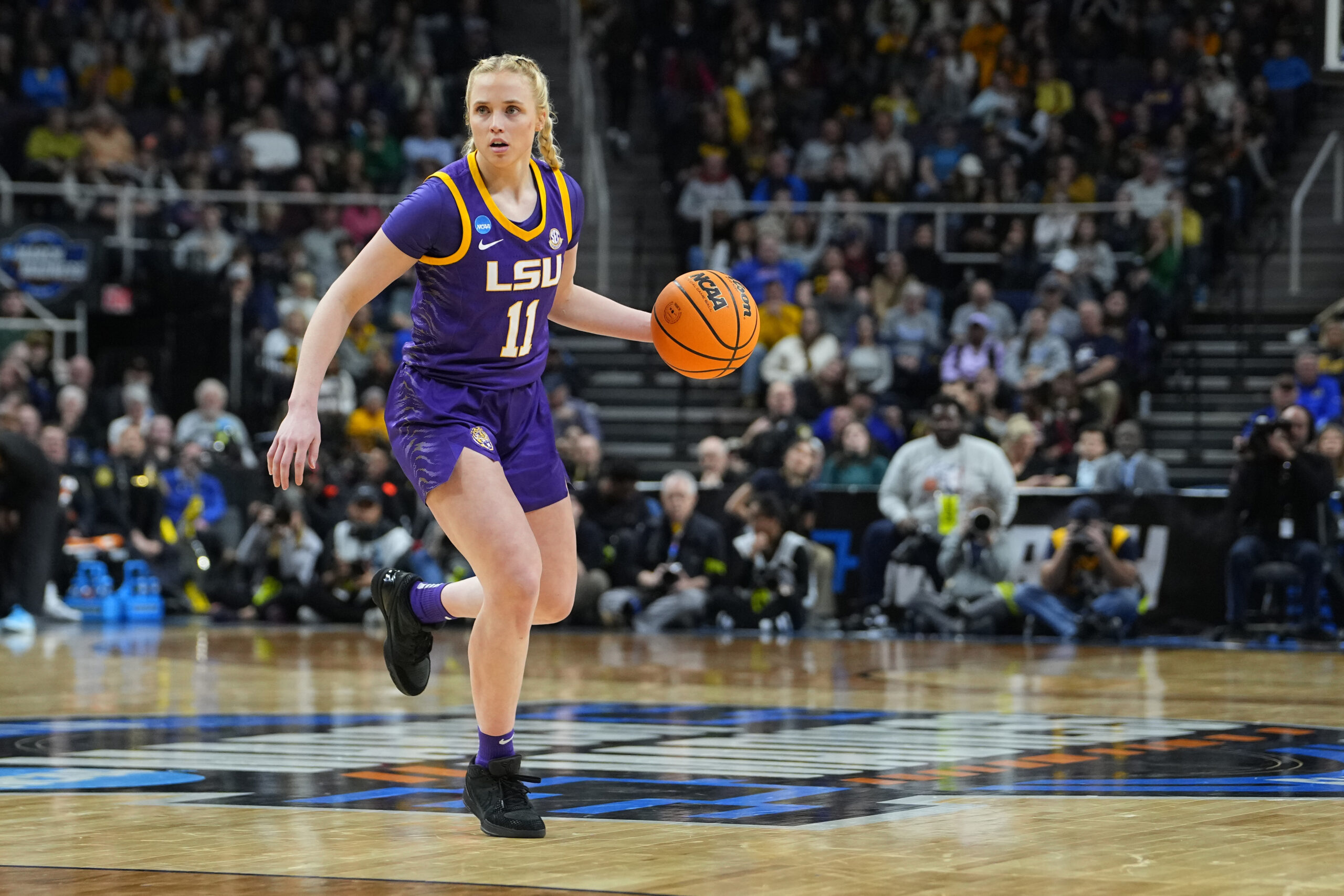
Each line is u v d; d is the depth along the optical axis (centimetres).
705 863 664
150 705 1333
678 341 845
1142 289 3184
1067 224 3366
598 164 3706
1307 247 3525
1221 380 3234
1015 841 716
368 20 4031
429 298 782
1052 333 3062
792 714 1296
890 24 3978
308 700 1384
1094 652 2028
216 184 3606
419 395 782
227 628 2441
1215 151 3503
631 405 3394
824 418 2916
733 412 3281
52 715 1260
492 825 734
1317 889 606
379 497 2569
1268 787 893
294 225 3575
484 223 767
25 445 2389
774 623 2409
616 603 2459
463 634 2350
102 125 3684
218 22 4078
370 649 2011
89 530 2706
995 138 3619
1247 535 2280
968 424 2631
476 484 762
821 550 2481
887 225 3484
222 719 1236
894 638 2305
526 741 1112
